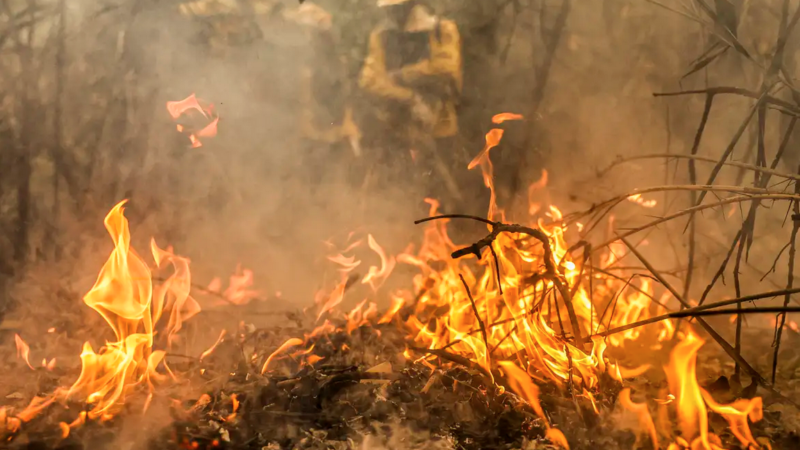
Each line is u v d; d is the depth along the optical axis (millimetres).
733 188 2949
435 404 2906
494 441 2682
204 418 2848
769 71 3215
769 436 2738
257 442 2678
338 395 2994
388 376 3105
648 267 3062
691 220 3516
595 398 2926
